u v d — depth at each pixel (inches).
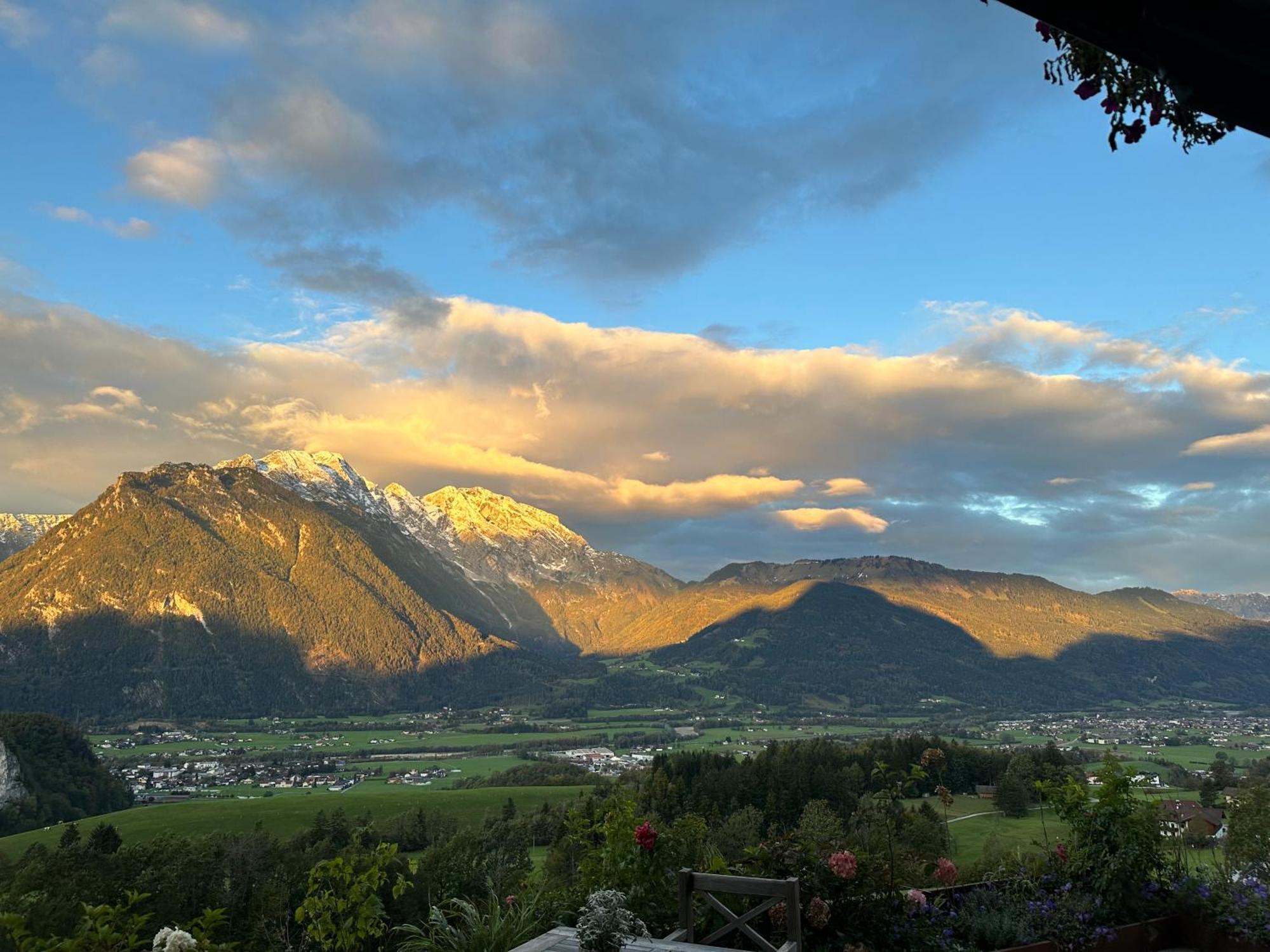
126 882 841.5
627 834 294.4
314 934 269.3
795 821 1681.8
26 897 245.0
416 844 2287.2
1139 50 74.7
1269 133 78.2
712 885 236.5
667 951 195.0
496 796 3139.8
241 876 1109.7
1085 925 278.1
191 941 167.5
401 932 276.2
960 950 253.9
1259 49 70.1
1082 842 312.3
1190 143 104.0
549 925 271.0
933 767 312.2
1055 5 73.2
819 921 246.7
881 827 302.5
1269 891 286.5
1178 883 302.2
